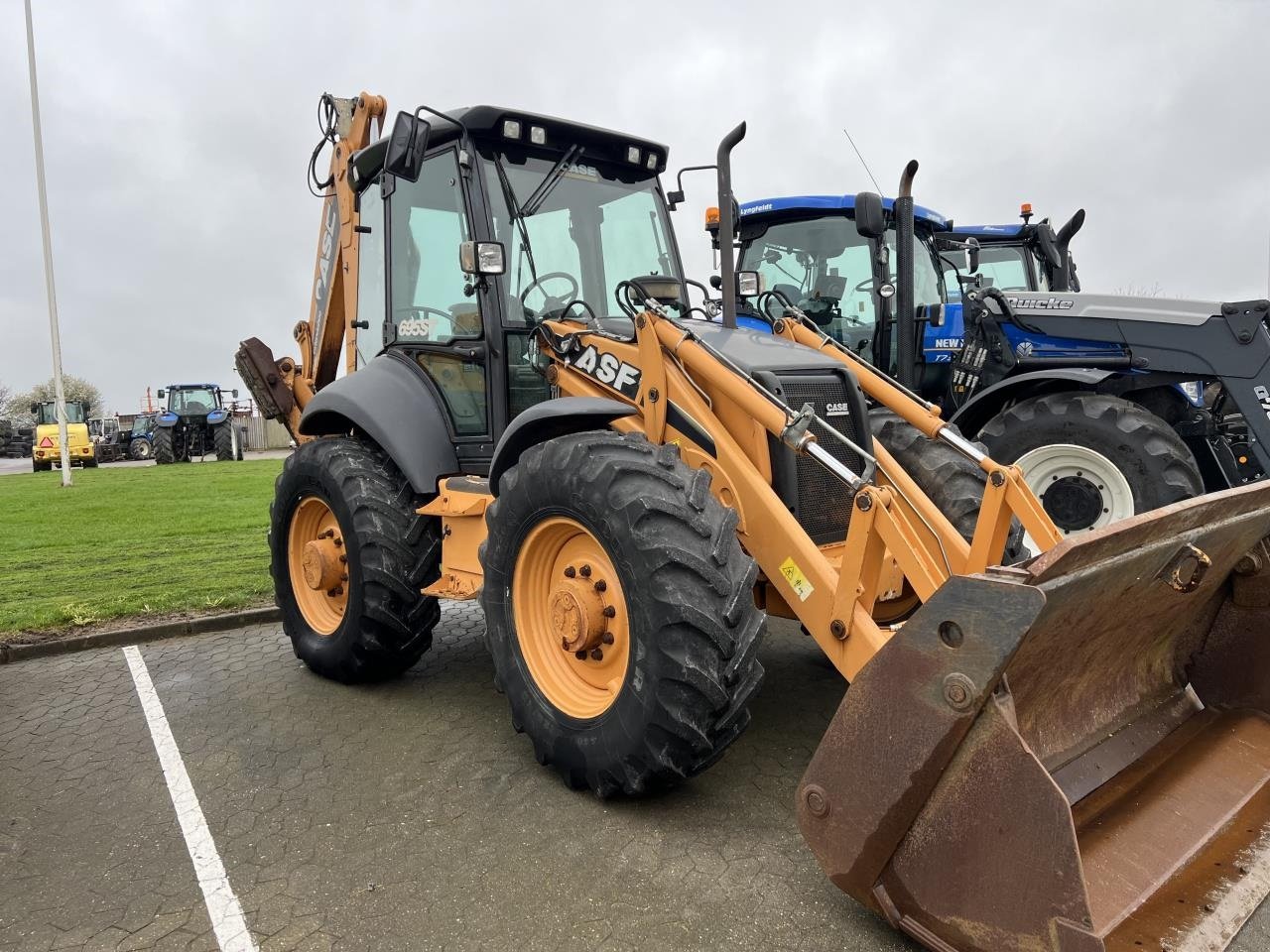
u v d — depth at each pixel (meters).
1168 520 2.09
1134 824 2.24
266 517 10.52
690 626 2.51
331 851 2.64
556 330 3.57
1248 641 2.79
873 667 1.97
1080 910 1.68
